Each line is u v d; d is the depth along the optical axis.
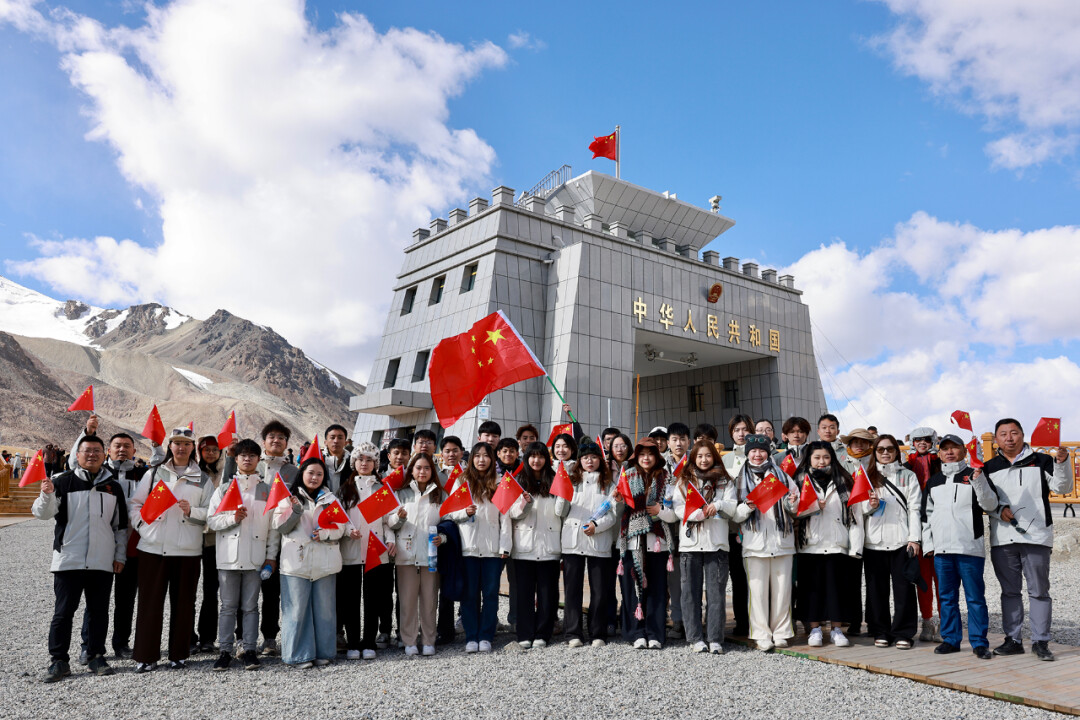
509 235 28.89
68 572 6.47
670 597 8.20
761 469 7.31
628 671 6.43
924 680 5.94
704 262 34.69
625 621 7.58
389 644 7.89
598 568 7.54
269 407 186.88
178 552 6.79
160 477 6.94
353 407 29.66
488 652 7.34
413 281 32.94
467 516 7.42
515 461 7.93
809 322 38.44
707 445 7.30
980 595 6.71
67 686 6.16
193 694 5.90
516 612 7.63
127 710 5.49
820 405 37.59
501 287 28.20
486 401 26.31
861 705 5.41
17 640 7.93
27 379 133.88
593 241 31.25
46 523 24.02
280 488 6.82
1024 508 6.74
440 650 7.59
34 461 6.50
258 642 8.06
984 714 5.19
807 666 6.55
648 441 7.52
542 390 28.12
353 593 7.30
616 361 29.02
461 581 7.46
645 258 31.52
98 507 6.67
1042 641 6.57
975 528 6.76
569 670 6.49
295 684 6.18
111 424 118.81
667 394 40.75
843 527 7.30
